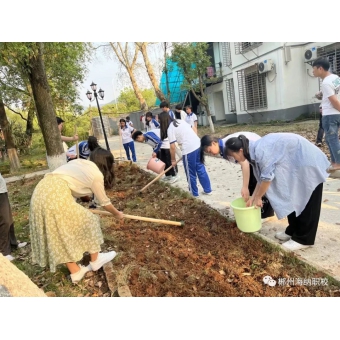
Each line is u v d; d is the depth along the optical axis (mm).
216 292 2775
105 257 3281
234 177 6328
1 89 11016
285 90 12609
